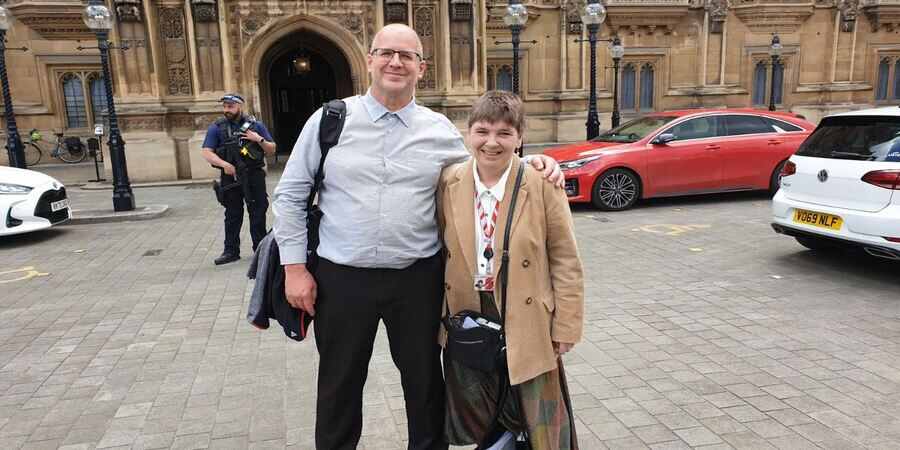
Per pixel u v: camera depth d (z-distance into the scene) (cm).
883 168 505
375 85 228
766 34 2097
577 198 923
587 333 441
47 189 809
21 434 318
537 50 1955
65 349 433
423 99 1561
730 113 987
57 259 705
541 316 223
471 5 1522
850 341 413
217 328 471
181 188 1328
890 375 361
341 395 248
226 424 325
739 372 371
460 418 247
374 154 229
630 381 364
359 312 238
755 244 698
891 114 526
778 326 445
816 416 317
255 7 1442
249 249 738
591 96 1294
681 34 2055
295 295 235
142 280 611
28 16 1702
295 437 310
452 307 238
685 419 318
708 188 965
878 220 504
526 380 225
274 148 679
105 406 347
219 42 1433
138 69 1399
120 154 981
